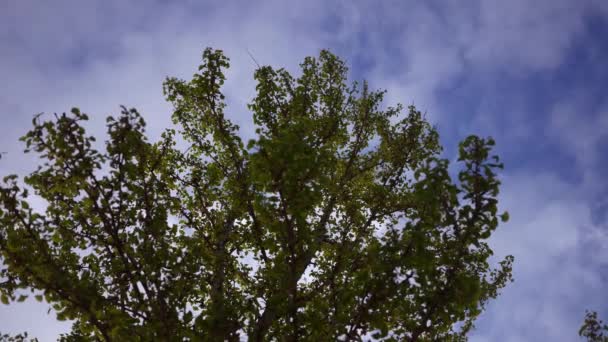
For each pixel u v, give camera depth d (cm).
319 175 497
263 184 506
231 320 514
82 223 591
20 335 573
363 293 468
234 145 828
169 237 625
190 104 889
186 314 520
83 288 518
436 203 454
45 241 547
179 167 834
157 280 538
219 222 840
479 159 450
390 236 488
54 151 521
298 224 503
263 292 669
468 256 473
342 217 831
